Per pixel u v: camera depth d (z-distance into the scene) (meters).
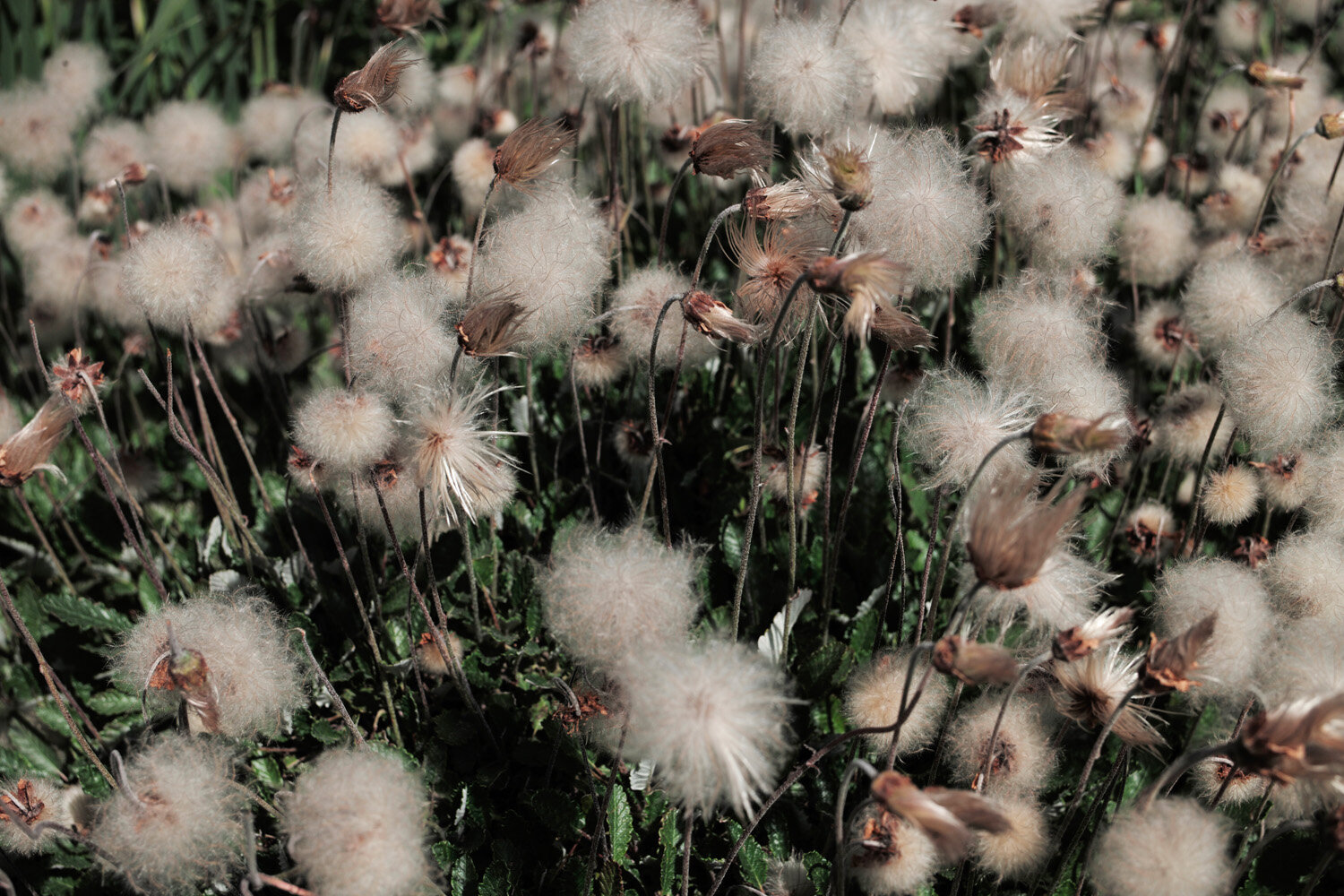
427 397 0.53
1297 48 0.97
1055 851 0.54
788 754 0.57
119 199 0.70
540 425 0.67
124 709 0.61
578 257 0.56
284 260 0.63
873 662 0.55
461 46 0.98
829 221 0.54
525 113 0.82
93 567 0.67
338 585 0.64
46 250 0.68
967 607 0.47
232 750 0.53
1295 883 0.55
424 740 0.59
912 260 0.53
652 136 0.76
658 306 0.58
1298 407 0.54
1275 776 0.46
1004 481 0.47
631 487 0.65
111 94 0.84
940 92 0.72
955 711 0.55
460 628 0.62
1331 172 0.65
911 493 0.64
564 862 0.55
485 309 0.51
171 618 0.52
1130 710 0.50
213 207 0.72
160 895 0.52
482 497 0.53
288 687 0.53
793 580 0.57
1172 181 0.75
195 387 0.61
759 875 0.55
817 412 0.60
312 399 0.53
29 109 0.69
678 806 0.56
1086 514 0.62
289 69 0.99
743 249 0.54
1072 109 0.61
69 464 0.70
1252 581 0.53
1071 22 0.66
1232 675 0.50
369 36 1.02
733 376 0.68
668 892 0.55
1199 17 0.77
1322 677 0.50
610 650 0.49
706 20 0.72
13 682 0.63
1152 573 0.62
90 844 0.50
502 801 0.59
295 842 0.48
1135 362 0.68
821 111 0.56
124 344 0.71
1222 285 0.59
